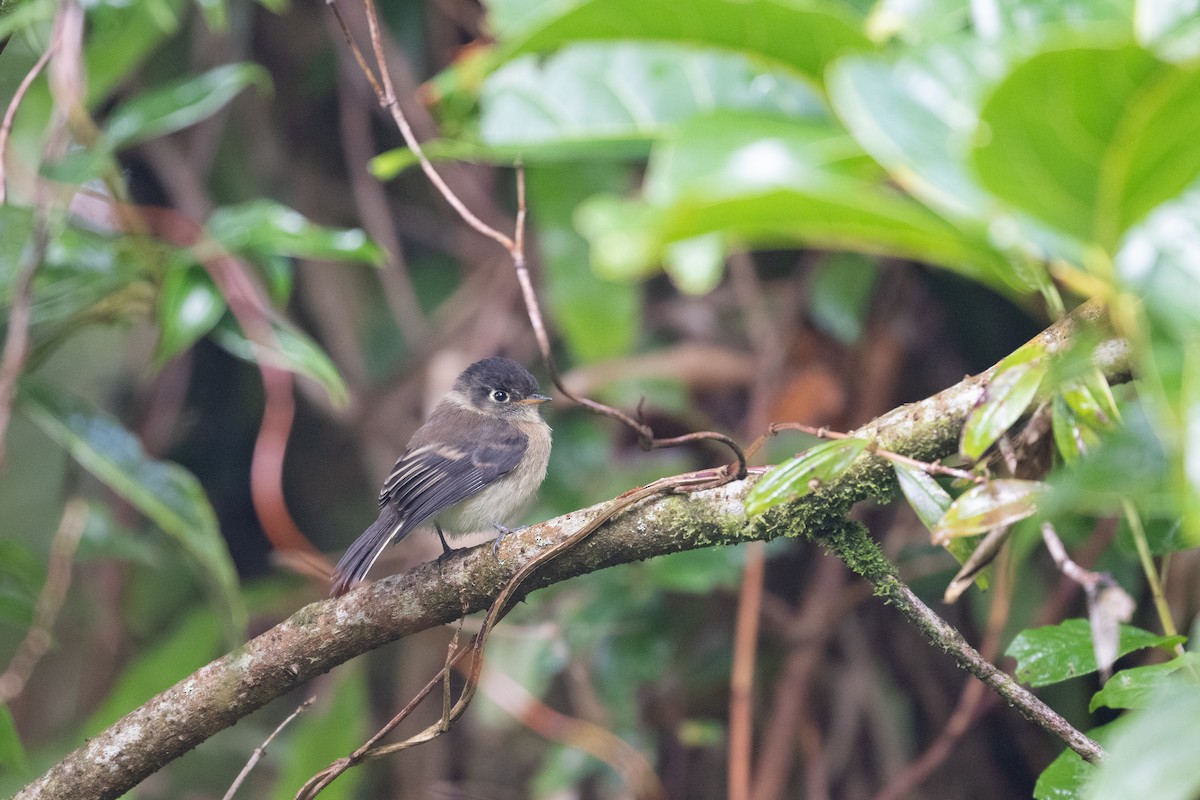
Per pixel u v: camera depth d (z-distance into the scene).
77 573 10.31
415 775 10.34
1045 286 3.34
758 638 9.98
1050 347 3.74
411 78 10.71
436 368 10.58
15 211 6.64
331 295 10.88
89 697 10.12
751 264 9.99
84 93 7.43
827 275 9.43
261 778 10.25
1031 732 9.26
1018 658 4.81
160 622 10.43
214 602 7.37
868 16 4.31
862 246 3.04
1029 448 4.34
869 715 9.66
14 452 9.37
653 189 2.92
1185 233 2.42
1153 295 2.38
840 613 9.55
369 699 10.73
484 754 10.45
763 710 9.85
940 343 9.55
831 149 2.93
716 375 9.70
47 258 6.91
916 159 2.51
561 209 8.81
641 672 9.55
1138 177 2.19
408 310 10.68
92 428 6.60
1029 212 2.30
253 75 7.25
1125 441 2.82
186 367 10.72
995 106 2.08
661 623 9.69
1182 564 7.66
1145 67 1.98
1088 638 4.76
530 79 4.24
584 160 8.78
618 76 4.20
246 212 6.93
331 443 11.46
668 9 3.20
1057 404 3.81
